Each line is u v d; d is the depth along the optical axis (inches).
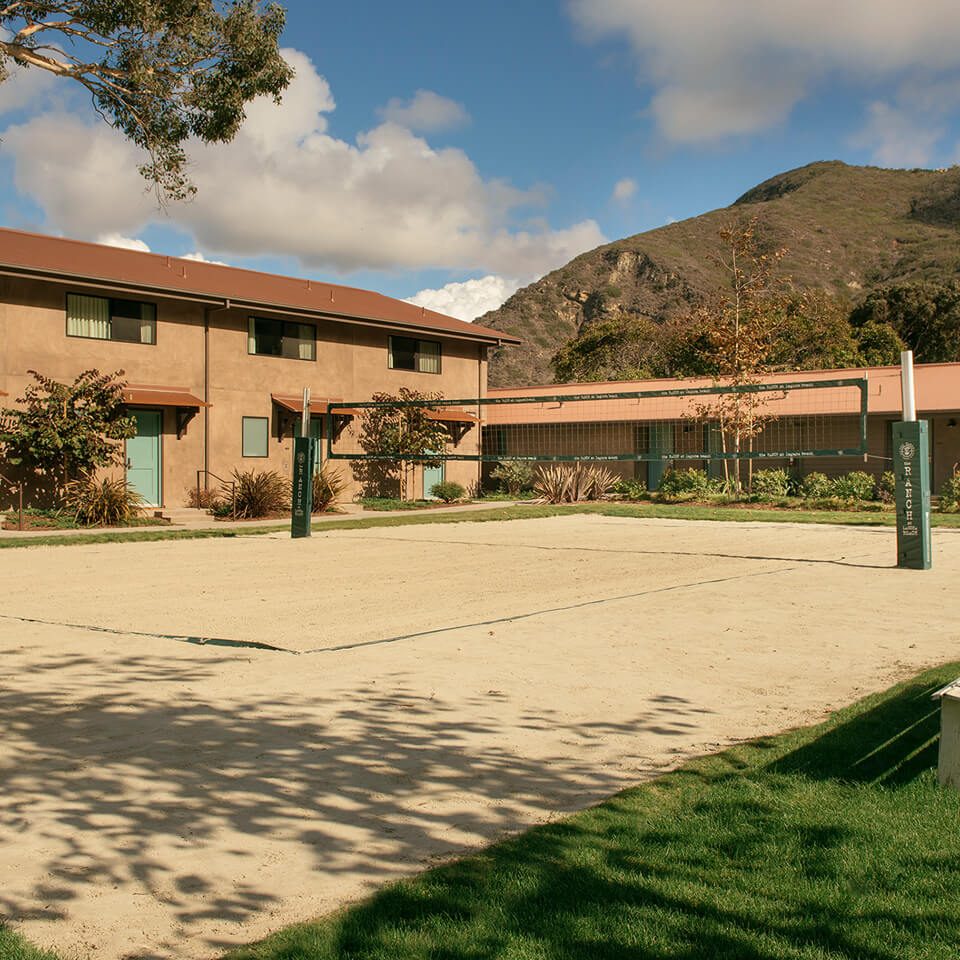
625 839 130.0
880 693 209.9
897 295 2354.8
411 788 153.1
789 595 361.7
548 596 364.2
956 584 391.9
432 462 1082.7
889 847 126.6
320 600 354.6
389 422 1058.1
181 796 149.3
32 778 156.9
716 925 105.5
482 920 107.2
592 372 2106.3
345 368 1023.6
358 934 104.3
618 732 183.9
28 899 114.4
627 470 1189.7
